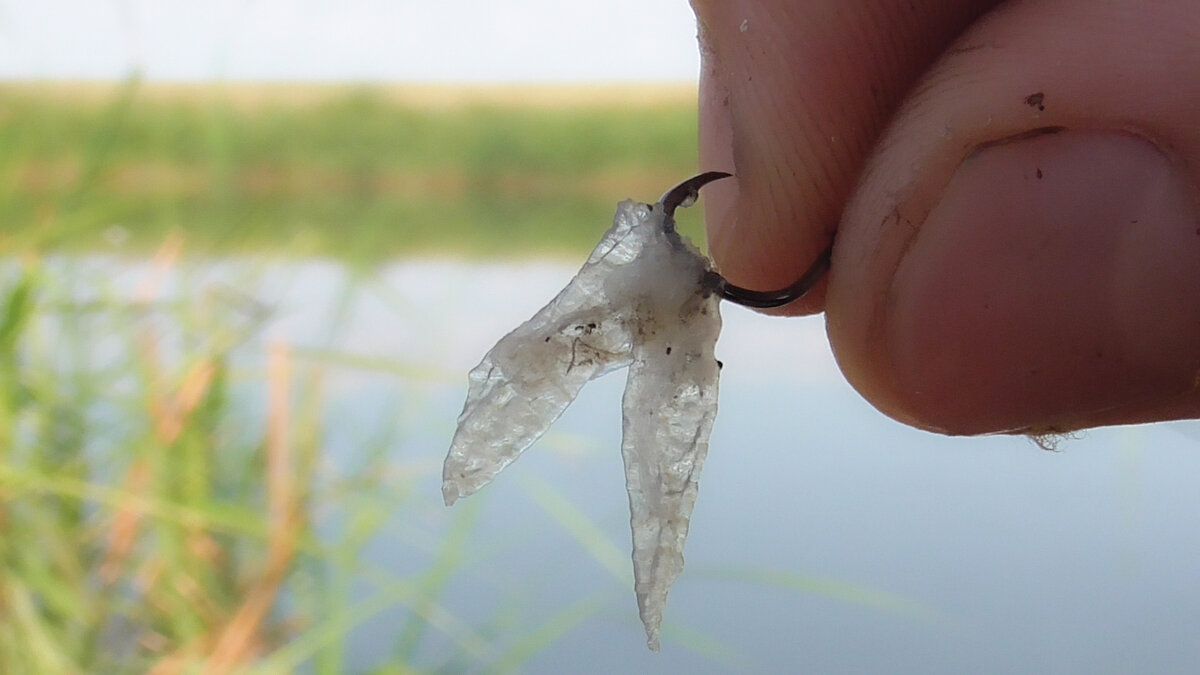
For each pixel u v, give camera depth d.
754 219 0.12
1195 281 0.10
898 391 0.11
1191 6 0.10
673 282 0.11
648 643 0.11
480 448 0.11
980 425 0.11
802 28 0.11
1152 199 0.11
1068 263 0.11
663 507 0.11
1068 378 0.11
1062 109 0.11
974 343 0.11
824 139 0.12
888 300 0.11
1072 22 0.11
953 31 0.11
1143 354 0.11
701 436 0.11
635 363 0.11
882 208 0.11
